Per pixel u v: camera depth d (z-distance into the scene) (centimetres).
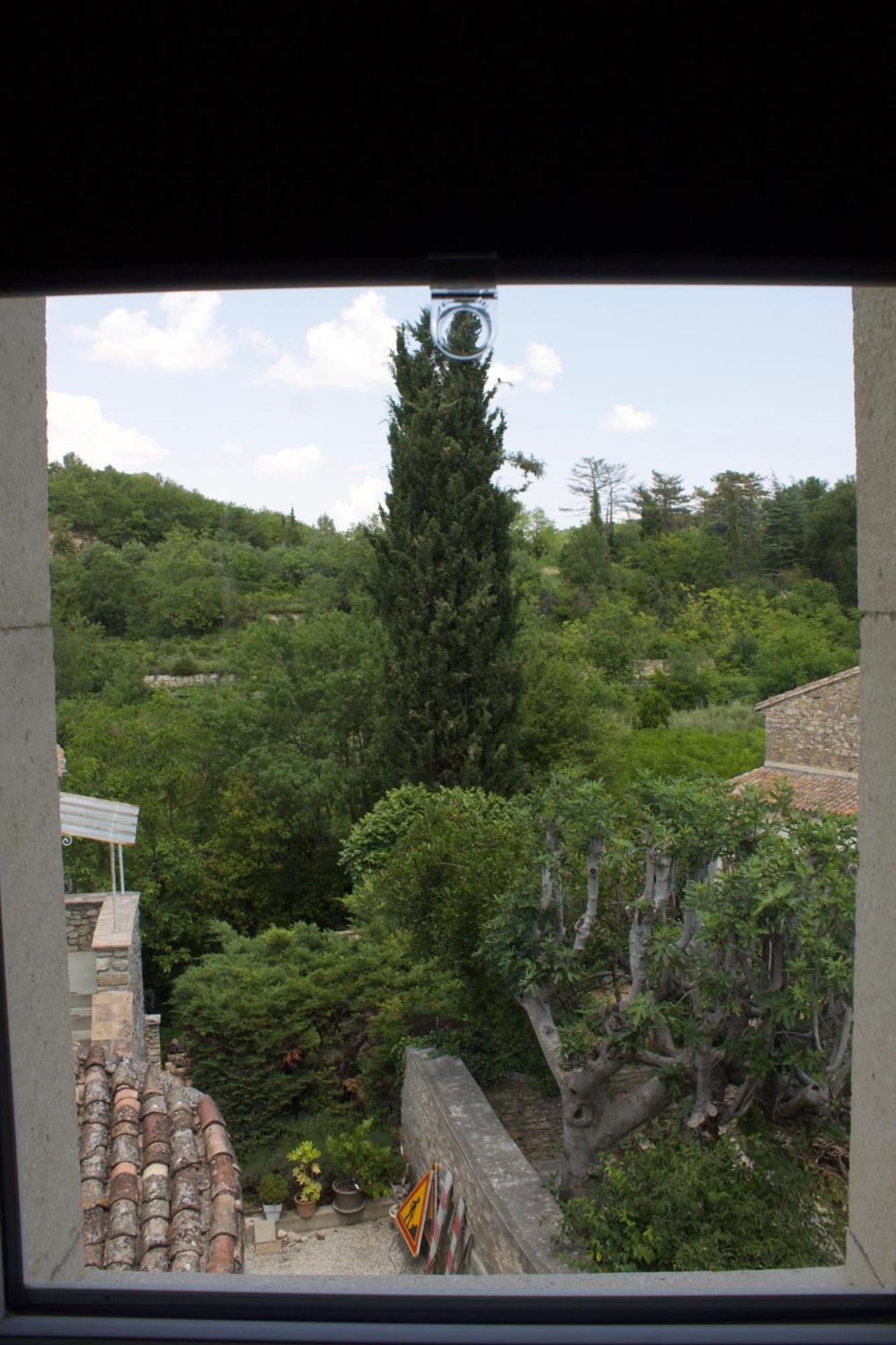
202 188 109
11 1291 164
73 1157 208
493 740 1870
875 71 106
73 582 3175
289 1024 1311
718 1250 582
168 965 1838
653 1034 799
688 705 2562
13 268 112
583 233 111
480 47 105
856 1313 161
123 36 105
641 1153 696
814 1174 654
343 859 1681
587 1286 172
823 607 2914
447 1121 998
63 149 108
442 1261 970
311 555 3344
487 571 1852
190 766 2152
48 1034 198
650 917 772
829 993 665
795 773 1677
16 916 186
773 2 104
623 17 105
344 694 2162
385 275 113
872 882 196
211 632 3186
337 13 104
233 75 106
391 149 108
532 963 861
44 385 210
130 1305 163
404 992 1294
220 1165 460
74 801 1080
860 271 113
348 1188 1149
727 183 110
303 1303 163
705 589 2997
